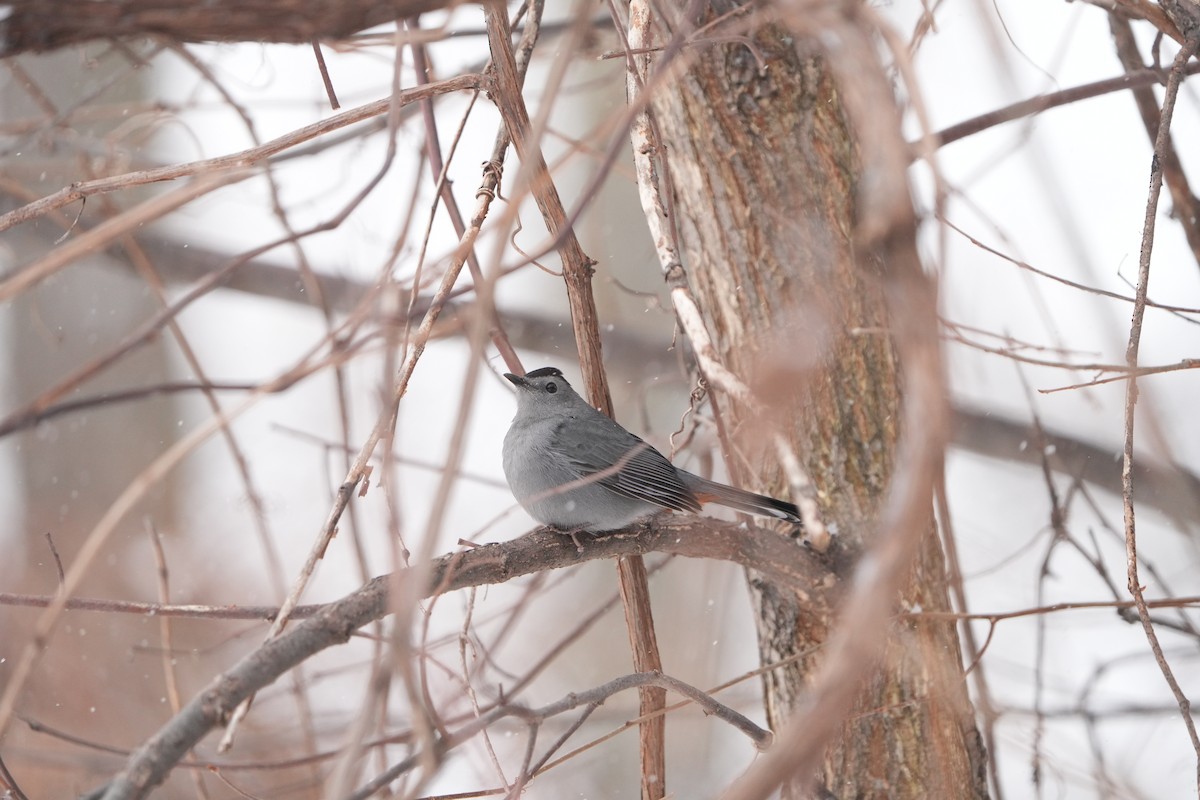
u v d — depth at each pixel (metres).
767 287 8.34
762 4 7.18
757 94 8.51
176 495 21.06
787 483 8.56
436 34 6.65
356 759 4.81
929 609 8.26
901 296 4.15
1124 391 8.30
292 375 5.81
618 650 19.94
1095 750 10.19
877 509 8.17
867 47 4.54
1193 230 9.34
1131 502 6.87
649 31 7.57
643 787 8.34
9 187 10.95
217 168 7.18
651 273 19.38
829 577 8.05
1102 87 8.66
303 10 5.49
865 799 7.98
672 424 19.83
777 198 8.38
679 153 8.80
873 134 4.41
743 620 15.42
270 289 15.05
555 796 17.42
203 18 5.48
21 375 22.56
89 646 17.02
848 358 8.12
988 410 12.58
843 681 3.81
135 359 22.25
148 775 5.25
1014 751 10.34
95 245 5.71
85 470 21.81
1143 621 6.77
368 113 7.49
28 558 19.56
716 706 7.41
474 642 9.66
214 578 18.62
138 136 12.57
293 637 5.80
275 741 13.34
